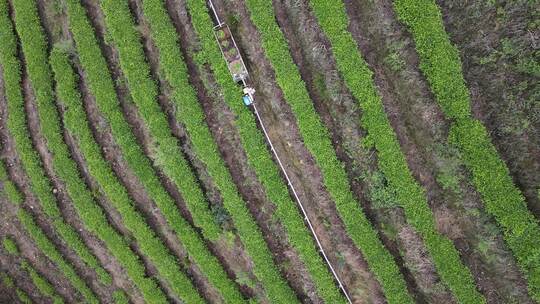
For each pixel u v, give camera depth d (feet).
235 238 75.36
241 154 71.61
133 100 74.90
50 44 78.79
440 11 60.44
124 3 72.38
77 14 74.90
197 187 74.49
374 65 64.28
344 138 66.33
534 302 62.39
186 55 71.46
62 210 85.10
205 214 74.95
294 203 70.85
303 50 66.23
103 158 78.48
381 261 68.08
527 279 62.34
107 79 75.05
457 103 60.80
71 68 77.05
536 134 58.39
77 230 85.56
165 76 72.02
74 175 80.64
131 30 72.33
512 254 62.64
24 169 85.05
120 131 75.61
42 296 93.86
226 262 77.66
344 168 67.36
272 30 66.18
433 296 67.05
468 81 60.90
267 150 70.18
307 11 64.95
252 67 69.00
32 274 91.81
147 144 75.87
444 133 62.49
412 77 62.13
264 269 74.02
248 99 68.95
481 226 63.16
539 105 57.26
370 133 64.69
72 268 88.79
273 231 73.36
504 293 64.03
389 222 67.05
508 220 61.41
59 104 79.51
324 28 64.23
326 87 65.72
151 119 73.31
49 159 82.33
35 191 84.48
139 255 82.84
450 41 60.75
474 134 60.85
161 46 70.85
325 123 67.26
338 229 69.92
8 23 80.18
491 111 60.49
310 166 68.90
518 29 56.59
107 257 85.66
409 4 60.80
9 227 90.63
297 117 67.10
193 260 79.00
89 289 88.94
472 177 62.39
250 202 73.51
